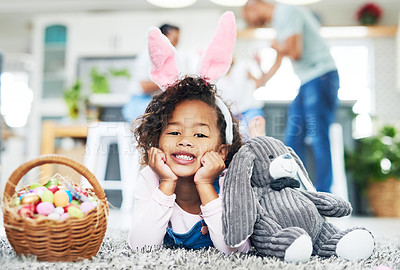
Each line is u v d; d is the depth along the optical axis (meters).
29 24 5.42
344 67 4.84
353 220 3.13
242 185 1.10
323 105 2.71
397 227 2.57
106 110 3.46
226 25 1.29
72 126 3.26
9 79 5.72
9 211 0.99
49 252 0.98
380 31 4.63
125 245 1.23
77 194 1.05
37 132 4.82
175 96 1.23
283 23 2.78
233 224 1.06
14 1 5.19
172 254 1.07
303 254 0.99
